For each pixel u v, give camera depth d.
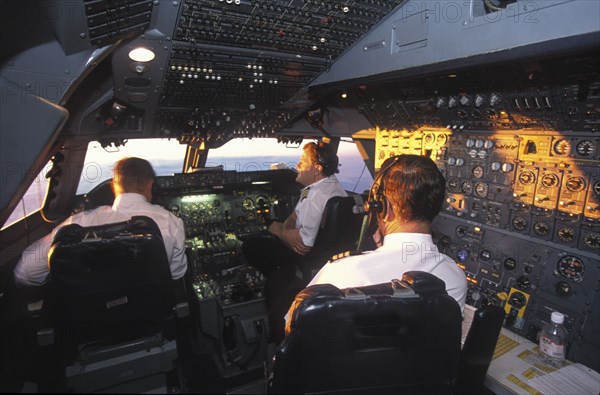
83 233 1.62
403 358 0.98
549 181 2.05
